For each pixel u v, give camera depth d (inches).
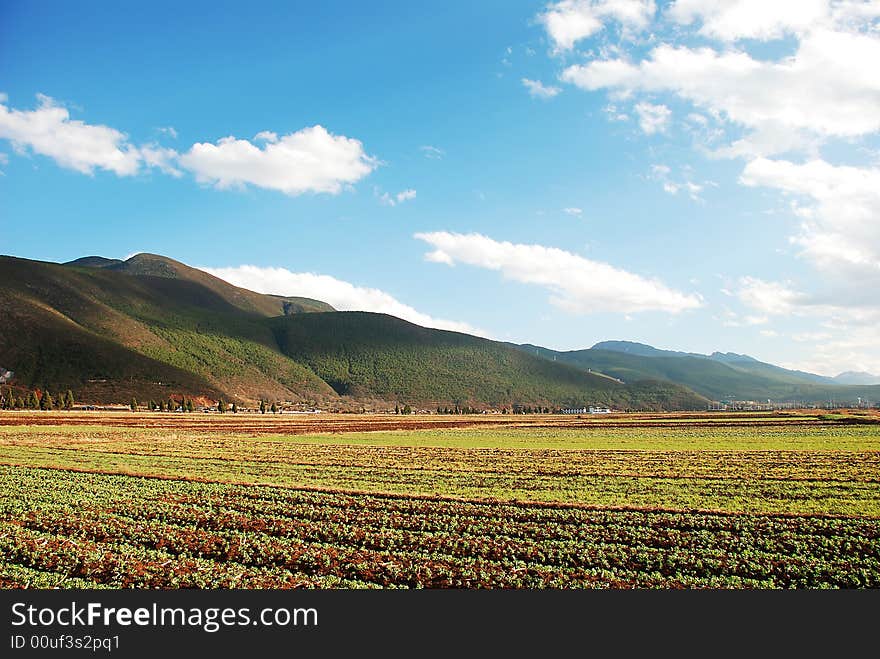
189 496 1195.3
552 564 780.6
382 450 2220.7
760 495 1249.4
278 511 1067.3
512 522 992.2
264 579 721.0
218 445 2359.7
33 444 2225.6
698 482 1433.3
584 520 1010.1
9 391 6363.2
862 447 2305.6
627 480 1469.0
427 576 732.0
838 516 1035.3
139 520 979.9
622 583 716.0
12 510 1032.8
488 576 730.2
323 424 4116.6
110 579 717.9
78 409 5994.1
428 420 5103.3
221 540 864.9
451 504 1144.2
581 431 3531.0
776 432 3248.0
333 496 1221.1
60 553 794.8
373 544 854.5
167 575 730.2
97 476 1456.7
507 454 2087.8
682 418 5516.7
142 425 3516.2
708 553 818.2
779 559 796.0
